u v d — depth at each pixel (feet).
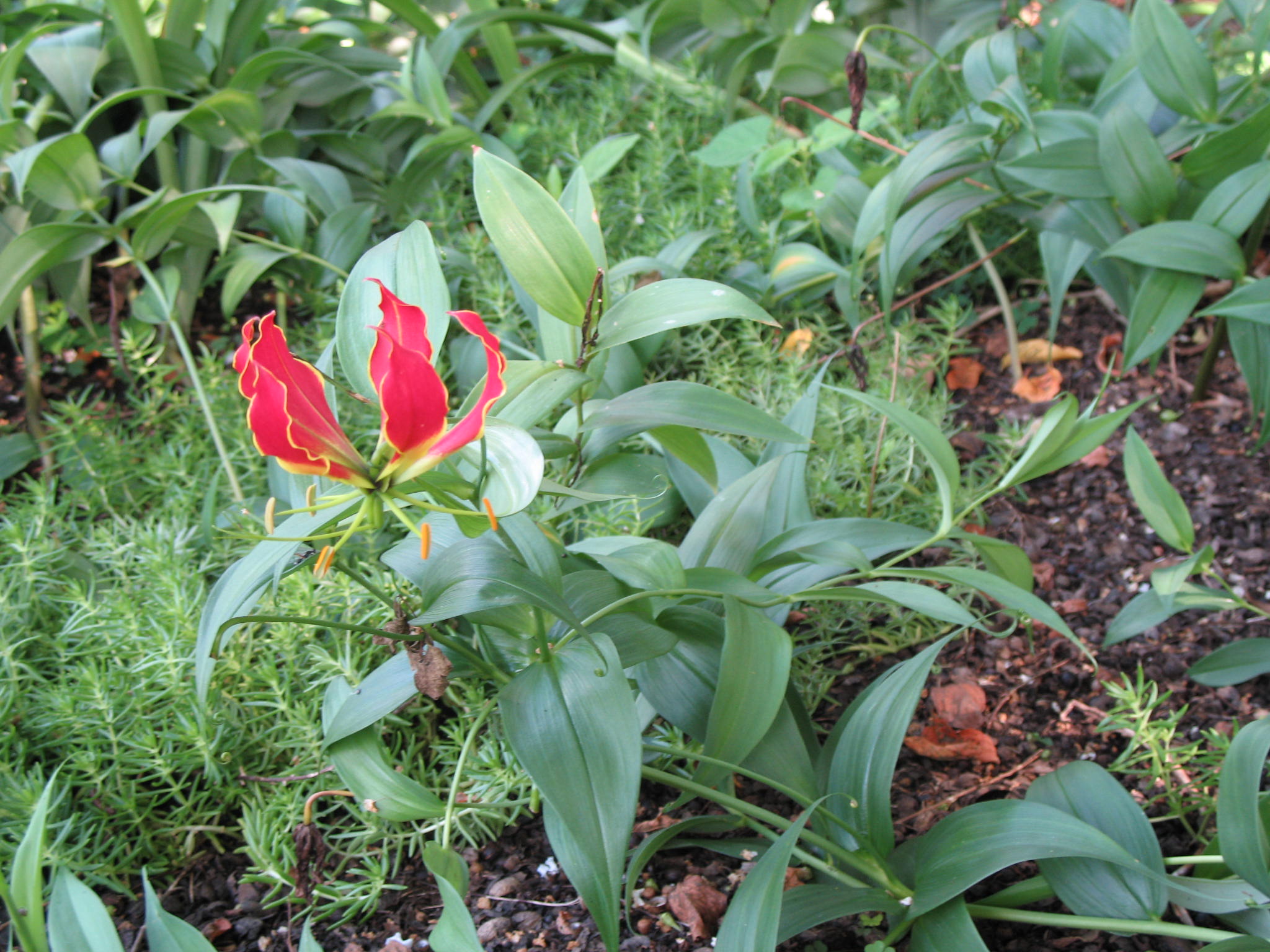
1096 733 6.08
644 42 10.42
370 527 3.61
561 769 4.01
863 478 7.30
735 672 4.64
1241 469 7.76
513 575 4.02
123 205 9.14
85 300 8.68
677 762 5.74
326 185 9.10
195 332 9.33
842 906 4.46
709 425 4.82
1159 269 7.18
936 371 8.63
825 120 9.80
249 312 9.57
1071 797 4.95
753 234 9.34
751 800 5.61
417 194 9.73
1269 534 7.26
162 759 5.09
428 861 4.12
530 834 5.44
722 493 6.02
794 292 8.88
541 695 4.21
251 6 9.58
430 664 4.25
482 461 3.69
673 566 4.93
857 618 6.61
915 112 10.29
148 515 7.44
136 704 5.34
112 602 5.84
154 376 8.25
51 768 5.66
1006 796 5.71
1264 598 6.84
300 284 9.44
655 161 9.60
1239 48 9.86
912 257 8.23
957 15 11.34
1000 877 5.19
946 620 4.90
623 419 4.84
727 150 9.08
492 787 5.15
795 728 5.16
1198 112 7.54
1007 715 6.25
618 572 4.93
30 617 6.24
